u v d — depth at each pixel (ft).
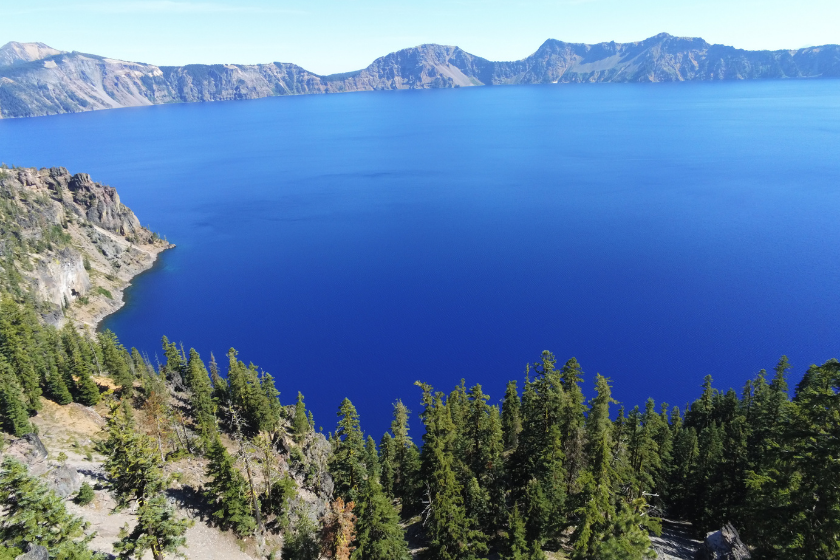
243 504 209.67
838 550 96.37
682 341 470.80
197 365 342.64
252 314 605.73
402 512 250.57
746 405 301.22
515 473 219.82
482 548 181.88
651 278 620.08
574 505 152.46
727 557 177.47
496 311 558.97
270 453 261.24
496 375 440.04
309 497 260.62
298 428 330.95
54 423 270.05
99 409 306.96
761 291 565.94
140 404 323.78
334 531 180.24
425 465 209.05
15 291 520.83
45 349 334.44
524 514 191.72
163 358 526.98
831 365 103.71
